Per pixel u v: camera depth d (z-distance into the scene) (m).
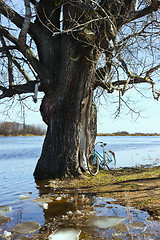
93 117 8.53
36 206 4.41
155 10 5.41
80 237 3.00
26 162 12.27
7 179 7.36
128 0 6.00
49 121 7.51
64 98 7.16
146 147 26.17
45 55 7.52
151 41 6.04
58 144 7.28
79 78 6.96
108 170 8.67
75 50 6.82
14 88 8.08
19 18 7.06
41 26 7.59
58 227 3.36
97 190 5.52
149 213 3.76
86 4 5.25
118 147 25.03
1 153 17.34
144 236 2.95
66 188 5.89
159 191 4.95
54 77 7.38
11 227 3.40
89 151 8.12
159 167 8.95
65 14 6.97
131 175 7.32
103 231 3.16
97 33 5.99
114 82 7.79
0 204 4.58
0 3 6.54
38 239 2.99
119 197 4.77
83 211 4.02
